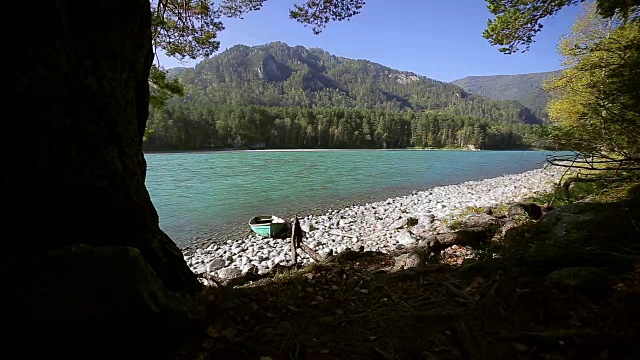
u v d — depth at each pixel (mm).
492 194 19125
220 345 2613
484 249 6258
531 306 2979
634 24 6676
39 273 2125
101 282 2203
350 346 2775
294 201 19719
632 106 5738
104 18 2805
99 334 2197
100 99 2725
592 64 6457
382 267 5711
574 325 2633
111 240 2738
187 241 12453
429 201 18547
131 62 3193
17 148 2262
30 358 2027
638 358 2154
